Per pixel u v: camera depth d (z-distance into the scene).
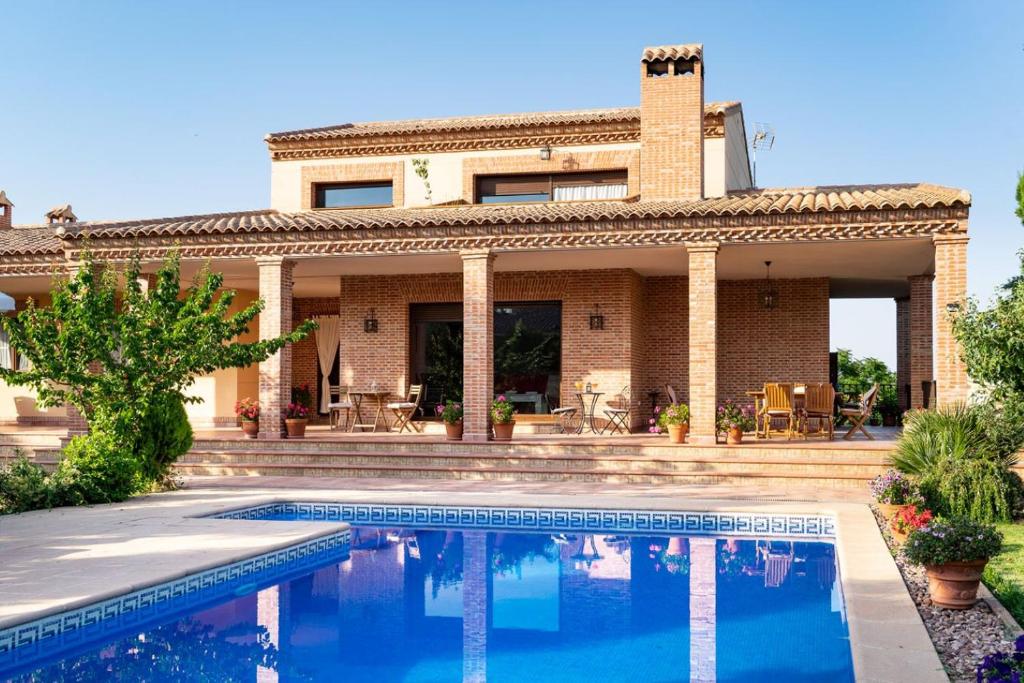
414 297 19.73
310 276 20.27
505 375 19.45
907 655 5.43
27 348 12.95
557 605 7.65
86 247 14.23
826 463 13.71
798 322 19.66
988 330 10.70
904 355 23.05
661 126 17.91
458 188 20.47
